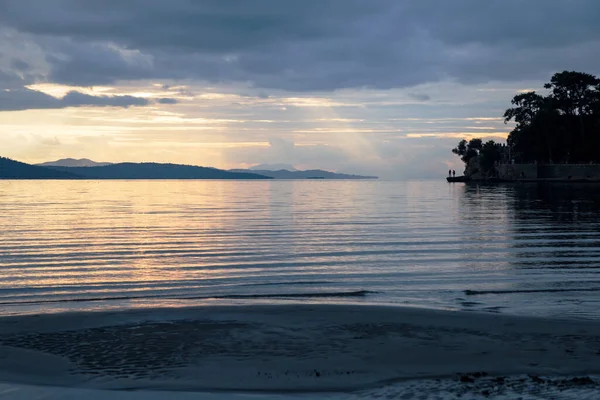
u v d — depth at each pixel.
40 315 15.43
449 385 10.51
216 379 10.91
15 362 11.83
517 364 11.75
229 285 21.02
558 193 108.06
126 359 12.06
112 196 113.50
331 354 12.40
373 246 31.86
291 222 48.78
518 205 72.88
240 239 35.72
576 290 19.77
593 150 161.25
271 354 12.40
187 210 67.38
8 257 27.88
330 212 62.41
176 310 16.19
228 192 142.25
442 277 22.38
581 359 12.02
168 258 27.64
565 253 28.75
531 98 178.75
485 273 23.17
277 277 22.61
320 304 16.98
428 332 13.99
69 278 22.28
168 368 11.53
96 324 14.69
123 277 22.56
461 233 38.62
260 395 10.09
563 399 9.57
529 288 20.14
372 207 71.81
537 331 14.05
